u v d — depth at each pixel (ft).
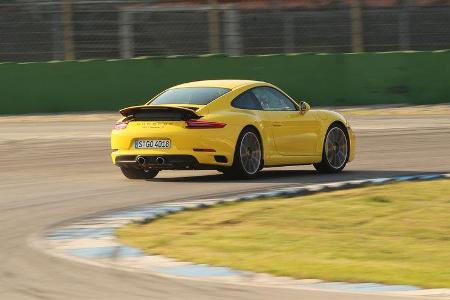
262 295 59.93
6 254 73.92
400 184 118.21
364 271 68.95
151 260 72.28
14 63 256.93
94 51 264.93
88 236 82.58
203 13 268.21
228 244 80.48
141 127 119.85
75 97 258.57
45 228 87.15
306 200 104.99
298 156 128.16
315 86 263.29
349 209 100.07
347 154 135.54
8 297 58.90
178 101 122.11
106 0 264.31
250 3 268.62
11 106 256.73
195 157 117.19
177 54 267.59
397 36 267.39
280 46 268.62
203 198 106.63
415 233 88.69
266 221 92.63
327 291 61.41
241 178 123.75
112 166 146.82
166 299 58.59
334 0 268.82
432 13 266.57
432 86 262.47
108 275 66.08
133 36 265.95
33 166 148.56
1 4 261.03
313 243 82.23
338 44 268.82
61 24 262.88
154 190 114.52
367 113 241.55
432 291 62.03
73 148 175.42
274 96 127.85
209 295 59.82
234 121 119.65
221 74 261.65
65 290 61.05
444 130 194.49
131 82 259.60
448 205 103.40
